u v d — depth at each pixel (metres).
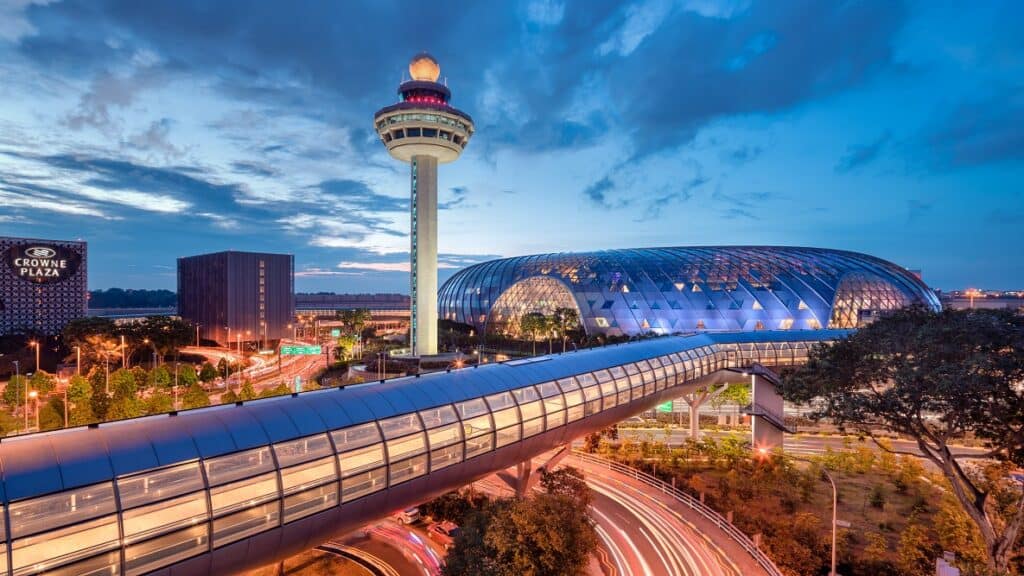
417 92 105.25
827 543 40.03
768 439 67.50
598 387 43.22
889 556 39.84
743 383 78.62
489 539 29.00
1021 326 28.55
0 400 78.00
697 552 40.69
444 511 44.25
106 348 107.31
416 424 28.55
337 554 39.28
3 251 134.75
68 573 16.53
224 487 20.42
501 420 33.56
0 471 16.16
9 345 130.75
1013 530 31.05
